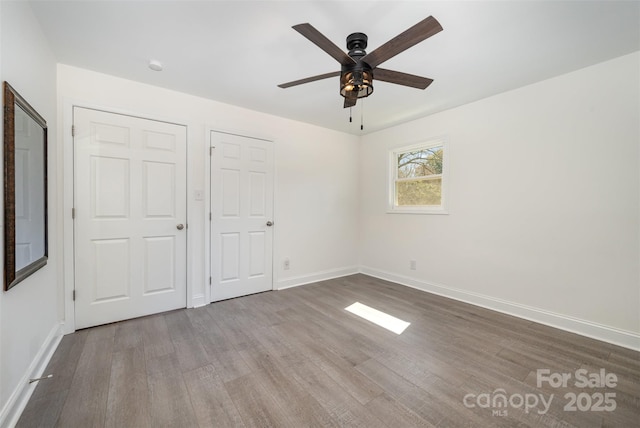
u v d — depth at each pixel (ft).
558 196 8.28
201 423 4.59
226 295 10.64
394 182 13.56
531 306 8.83
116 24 5.96
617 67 7.25
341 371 6.04
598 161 7.58
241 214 10.97
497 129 9.56
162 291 9.23
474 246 10.25
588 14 5.57
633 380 5.77
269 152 11.69
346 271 14.64
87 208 7.95
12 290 4.66
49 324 6.71
